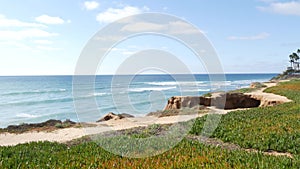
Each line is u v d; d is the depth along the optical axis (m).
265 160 8.73
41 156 10.21
